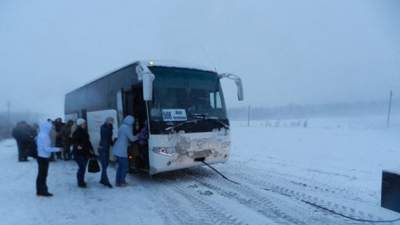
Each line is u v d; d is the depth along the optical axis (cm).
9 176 1089
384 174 659
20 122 1492
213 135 962
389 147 1619
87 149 911
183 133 903
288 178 962
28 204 736
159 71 916
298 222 586
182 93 934
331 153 1443
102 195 814
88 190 870
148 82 834
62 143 1505
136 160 980
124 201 755
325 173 1016
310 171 1057
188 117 923
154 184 935
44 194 808
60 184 953
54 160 1480
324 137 2211
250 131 3159
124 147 912
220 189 850
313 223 581
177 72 941
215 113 986
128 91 1011
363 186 840
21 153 1486
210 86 994
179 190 853
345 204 691
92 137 1407
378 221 589
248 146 1873
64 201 759
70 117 1908
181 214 648
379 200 715
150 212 667
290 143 1919
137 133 948
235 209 670
